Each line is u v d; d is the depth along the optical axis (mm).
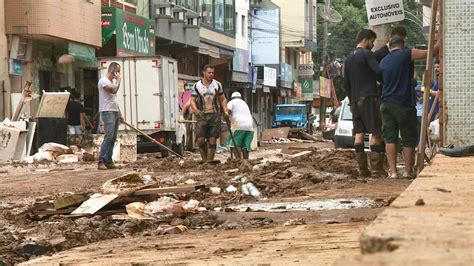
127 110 35500
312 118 82188
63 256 7984
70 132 34125
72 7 39375
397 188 13953
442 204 4477
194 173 19047
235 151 24297
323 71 95312
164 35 52406
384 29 20453
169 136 35719
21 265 7527
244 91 82125
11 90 36906
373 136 16516
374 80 16391
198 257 6855
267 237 8195
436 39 16828
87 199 11984
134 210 11570
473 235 3312
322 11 90312
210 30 66812
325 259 5965
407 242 3049
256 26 88000
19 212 12273
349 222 9391
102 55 46531
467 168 8070
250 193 13828
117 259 7223
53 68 40938
